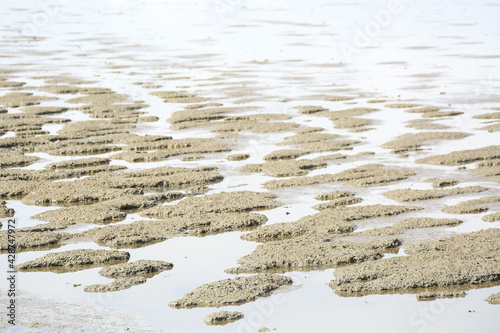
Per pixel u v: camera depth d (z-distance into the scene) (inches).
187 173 812.0
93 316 462.9
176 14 3211.1
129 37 2383.1
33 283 517.0
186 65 1739.7
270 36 2325.3
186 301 482.0
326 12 3125.0
